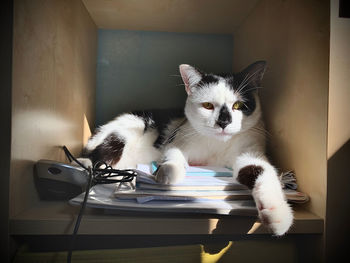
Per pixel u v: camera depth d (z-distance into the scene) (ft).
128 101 4.49
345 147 2.02
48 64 2.41
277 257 2.29
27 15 2.00
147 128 3.89
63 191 2.36
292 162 2.58
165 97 4.52
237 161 2.55
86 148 3.65
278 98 2.93
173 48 4.47
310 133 2.24
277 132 2.96
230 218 2.05
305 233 2.13
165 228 2.00
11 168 1.89
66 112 2.92
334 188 2.01
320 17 2.08
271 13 3.05
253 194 2.06
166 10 3.58
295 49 2.51
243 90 3.07
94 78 4.23
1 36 1.81
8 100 1.84
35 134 2.22
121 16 3.82
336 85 1.98
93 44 4.08
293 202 2.28
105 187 2.44
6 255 1.91
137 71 4.46
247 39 3.85
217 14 3.71
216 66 4.53
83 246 2.33
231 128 2.90
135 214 2.07
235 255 2.22
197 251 2.15
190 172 2.56
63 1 2.75
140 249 2.09
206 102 3.07
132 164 3.82
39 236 2.23
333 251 2.04
